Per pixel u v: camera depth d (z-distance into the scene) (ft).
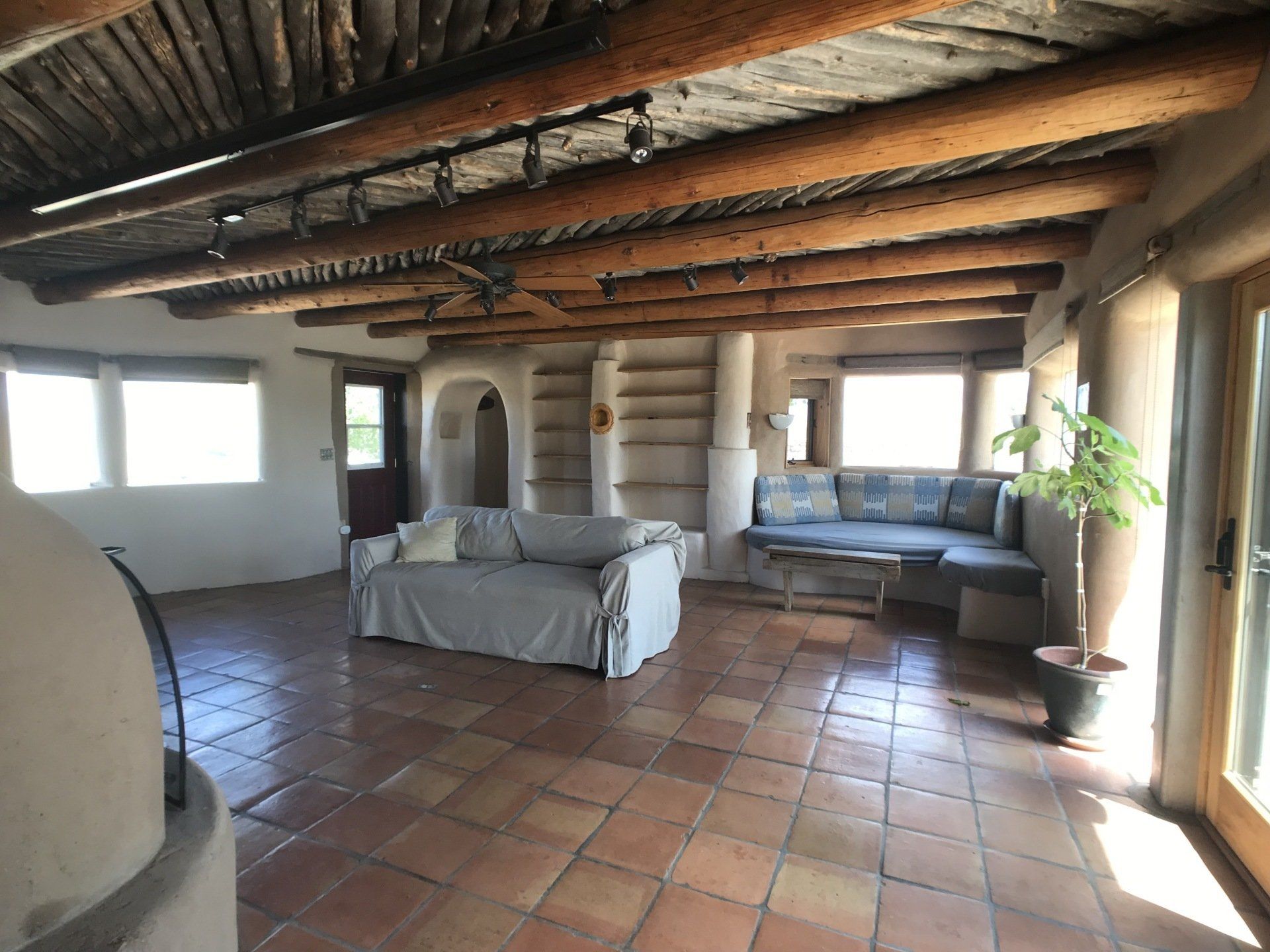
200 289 16.33
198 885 3.80
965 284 13.69
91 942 3.20
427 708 10.76
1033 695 11.35
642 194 8.78
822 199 10.24
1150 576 9.71
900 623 15.51
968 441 18.43
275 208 10.26
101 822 3.49
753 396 20.03
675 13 5.60
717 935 5.97
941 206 9.46
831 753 9.30
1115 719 9.27
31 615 3.23
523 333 21.57
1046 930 6.05
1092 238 10.75
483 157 8.73
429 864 6.93
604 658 12.09
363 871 6.82
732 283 13.96
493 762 9.02
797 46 5.47
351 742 9.59
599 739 9.70
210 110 7.13
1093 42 6.26
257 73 6.50
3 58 3.97
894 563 15.25
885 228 9.86
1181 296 7.52
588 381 22.52
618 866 6.90
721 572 19.65
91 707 3.43
